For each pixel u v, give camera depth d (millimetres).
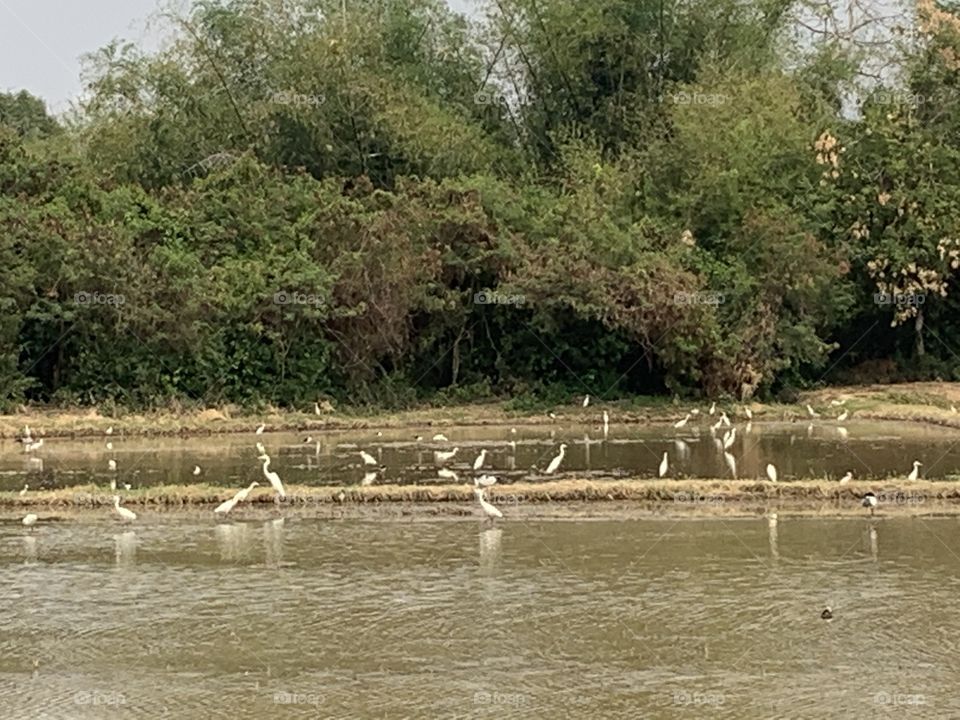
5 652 12617
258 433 31375
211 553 17125
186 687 11523
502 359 38406
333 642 12820
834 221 40188
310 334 36156
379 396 36844
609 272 36688
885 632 13016
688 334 36219
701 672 11797
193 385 35156
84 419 32406
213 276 35656
